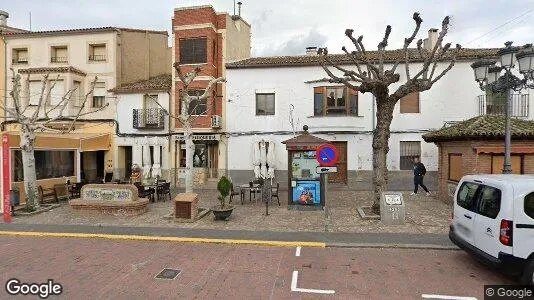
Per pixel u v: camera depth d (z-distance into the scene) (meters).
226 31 19.59
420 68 17.02
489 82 10.26
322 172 8.88
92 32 20.92
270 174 17.41
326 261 7.06
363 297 5.36
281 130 18.12
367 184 17.44
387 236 8.66
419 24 10.35
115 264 6.92
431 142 15.76
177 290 5.66
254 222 10.34
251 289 5.69
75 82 20.61
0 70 21.73
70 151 16.86
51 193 14.12
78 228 9.75
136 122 19.47
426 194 15.80
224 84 18.92
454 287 5.72
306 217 10.93
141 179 19.11
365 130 17.48
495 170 12.10
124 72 21.48
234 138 18.58
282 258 7.27
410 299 5.29
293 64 17.84
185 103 11.84
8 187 10.73
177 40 19.25
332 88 17.78
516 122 12.80
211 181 18.91
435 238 8.45
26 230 9.55
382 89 10.66
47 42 21.36
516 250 5.48
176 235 8.95
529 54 8.49
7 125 21.11
